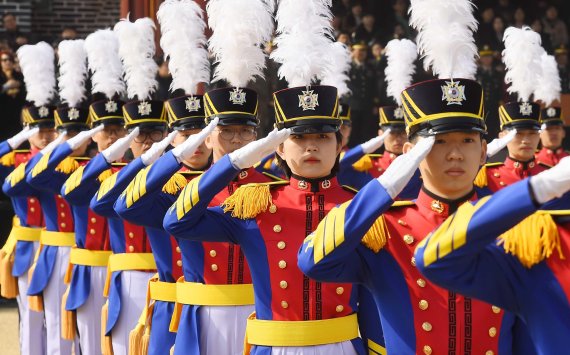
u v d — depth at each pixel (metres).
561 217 7.45
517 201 6.78
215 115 12.69
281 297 10.74
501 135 18.05
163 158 11.91
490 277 7.45
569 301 7.25
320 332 10.68
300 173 10.75
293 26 10.86
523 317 7.52
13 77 34.38
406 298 8.86
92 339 17.38
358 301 11.06
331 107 10.56
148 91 16.25
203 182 10.40
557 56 35.38
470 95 8.62
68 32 37.50
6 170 23.67
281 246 10.70
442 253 7.14
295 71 10.59
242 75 12.58
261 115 26.66
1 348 21.77
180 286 12.87
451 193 8.84
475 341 8.73
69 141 17.28
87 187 15.10
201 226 10.69
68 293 17.50
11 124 34.12
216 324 12.51
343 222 8.33
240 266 12.53
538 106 17.73
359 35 34.78
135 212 12.12
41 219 21.20
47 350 19.22
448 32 8.99
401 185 8.13
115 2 41.75
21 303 21.36
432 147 8.65
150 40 16.14
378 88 33.22
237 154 10.28
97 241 17.31
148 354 13.94
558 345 7.28
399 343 8.91
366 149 19.44
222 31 12.48
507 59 17.17
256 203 10.79
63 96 20.16
